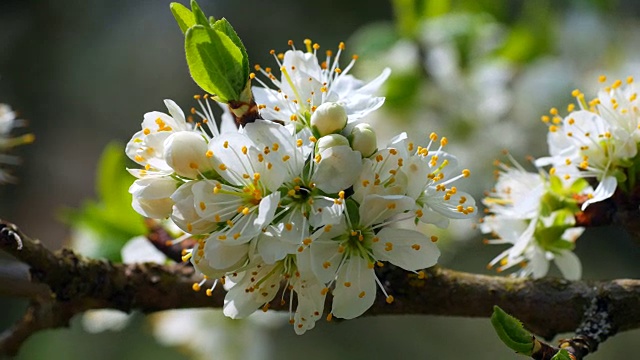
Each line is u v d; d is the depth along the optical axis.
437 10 0.66
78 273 0.42
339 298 0.39
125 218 0.49
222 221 0.39
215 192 0.38
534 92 0.69
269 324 0.62
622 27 0.76
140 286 0.42
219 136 0.39
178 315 0.62
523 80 0.69
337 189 0.38
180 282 0.42
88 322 0.54
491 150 0.67
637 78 0.72
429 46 0.66
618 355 0.98
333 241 0.39
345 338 0.98
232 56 0.39
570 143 0.43
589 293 0.41
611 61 0.74
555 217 0.43
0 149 0.51
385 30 0.67
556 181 0.43
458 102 0.67
